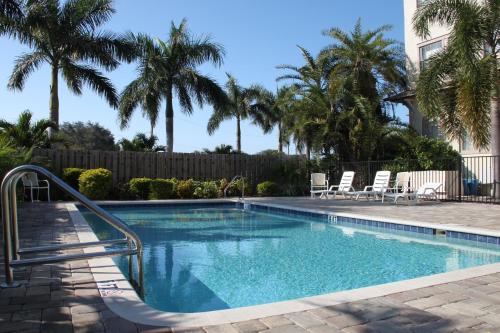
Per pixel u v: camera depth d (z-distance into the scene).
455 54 11.94
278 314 2.94
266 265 5.89
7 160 8.04
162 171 17.09
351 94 18.20
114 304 3.13
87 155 15.73
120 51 18.97
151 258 6.36
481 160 15.63
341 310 3.02
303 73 21.78
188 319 2.83
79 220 8.34
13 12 15.09
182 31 21.33
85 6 17.91
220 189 16.94
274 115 33.31
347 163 17.92
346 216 9.60
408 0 20.05
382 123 19.17
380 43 19.53
